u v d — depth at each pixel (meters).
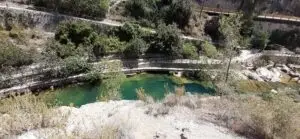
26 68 39.50
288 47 63.62
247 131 15.34
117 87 38.47
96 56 45.91
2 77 37.16
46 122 12.95
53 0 52.00
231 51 42.91
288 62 59.56
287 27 63.78
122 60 47.50
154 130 14.20
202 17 61.03
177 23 58.00
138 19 56.47
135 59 48.47
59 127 12.59
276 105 16.92
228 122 15.85
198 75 48.75
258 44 59.66
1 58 37.91
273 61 58.69
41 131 12.37
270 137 15.11
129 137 12.97
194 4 62.16
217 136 14.47
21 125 12.47
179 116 15.95
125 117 14.84
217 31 58.12
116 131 13.11
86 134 12.23
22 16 48.66
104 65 44.53
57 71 40.88
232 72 43.34
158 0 58.94
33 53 41.38
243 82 48.00
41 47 44.75
